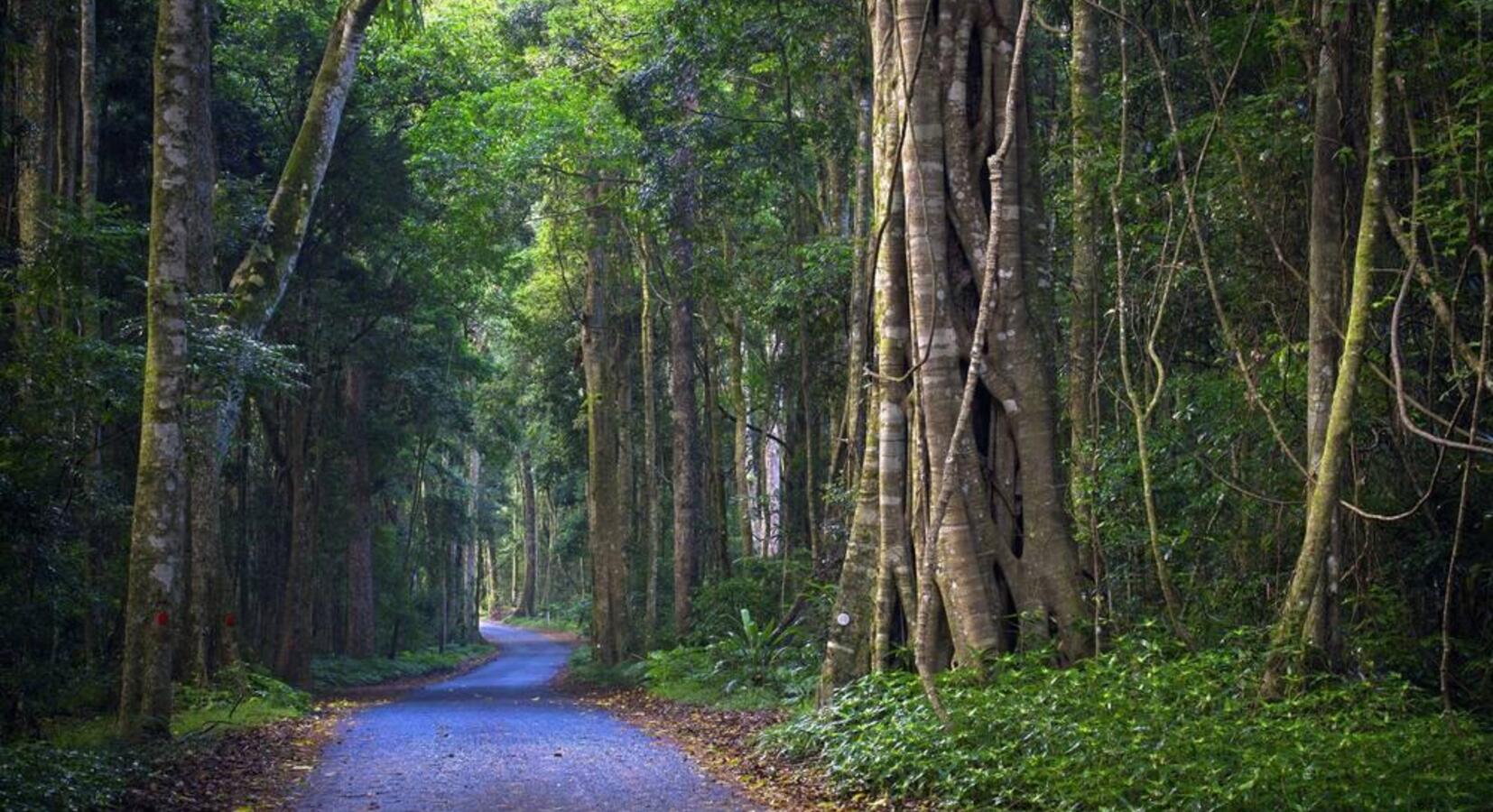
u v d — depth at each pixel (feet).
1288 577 38.27
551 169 98.27
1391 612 33.99
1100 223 44.78
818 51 71.05
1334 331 32.81
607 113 92.79
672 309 98.12
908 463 41.60
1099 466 40.75
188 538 74.43
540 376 133.49
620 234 112.16
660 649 99.81
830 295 73.92
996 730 31.86
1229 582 39.29
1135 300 43.34
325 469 119.85
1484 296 31.94
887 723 35.29
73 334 51.19
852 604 43.24
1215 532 40.70
